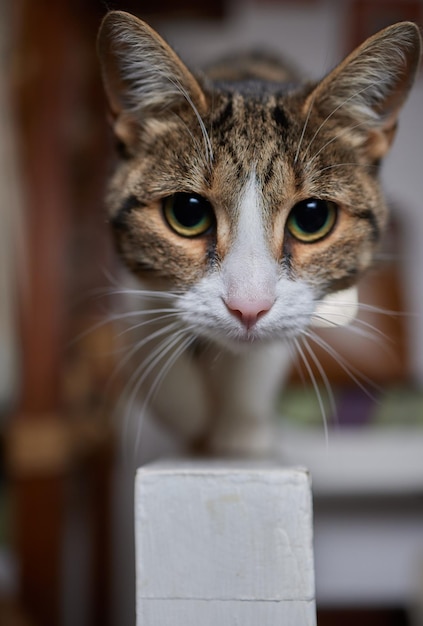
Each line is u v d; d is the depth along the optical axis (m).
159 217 0.32
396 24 0.31
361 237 0.33
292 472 0.23
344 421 0.52
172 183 0.32
